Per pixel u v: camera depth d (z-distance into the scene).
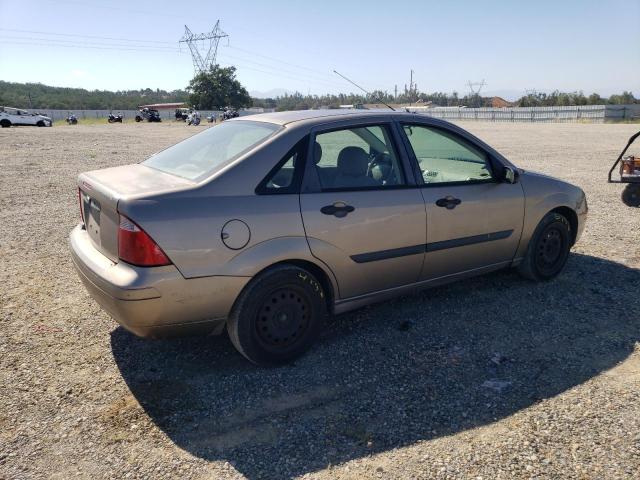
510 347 3.91
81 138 24.58
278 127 3.76
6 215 7.99
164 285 3.11
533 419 3.04
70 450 2.80
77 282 5.19
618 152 17.88
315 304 3.70
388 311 4.55
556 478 2.57
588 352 3.83
